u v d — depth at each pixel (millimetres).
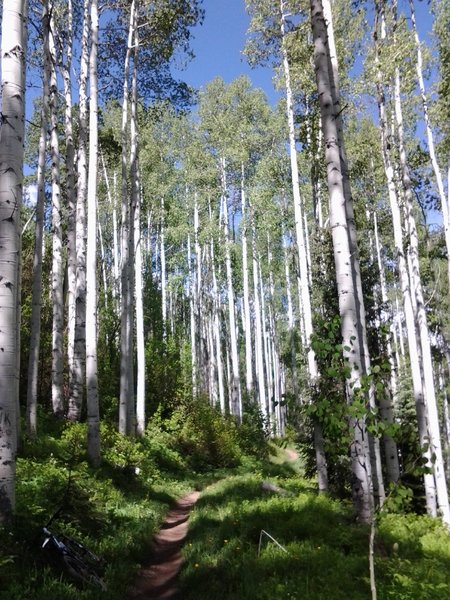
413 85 15312
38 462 10016
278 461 28344
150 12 19656
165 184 32312
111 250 40438
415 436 5207
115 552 6887
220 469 21109
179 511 12227
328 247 14977
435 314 22219
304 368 16812
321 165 18406
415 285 14219
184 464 19297
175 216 33906
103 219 38281
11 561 4926
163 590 6406
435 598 4891
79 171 16844
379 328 7168
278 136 27250
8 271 6180
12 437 6008
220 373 33906
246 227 30625
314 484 14734
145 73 21359
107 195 34156
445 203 15500
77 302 15492
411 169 17750
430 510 12180
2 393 5988
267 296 46094
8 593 4645
